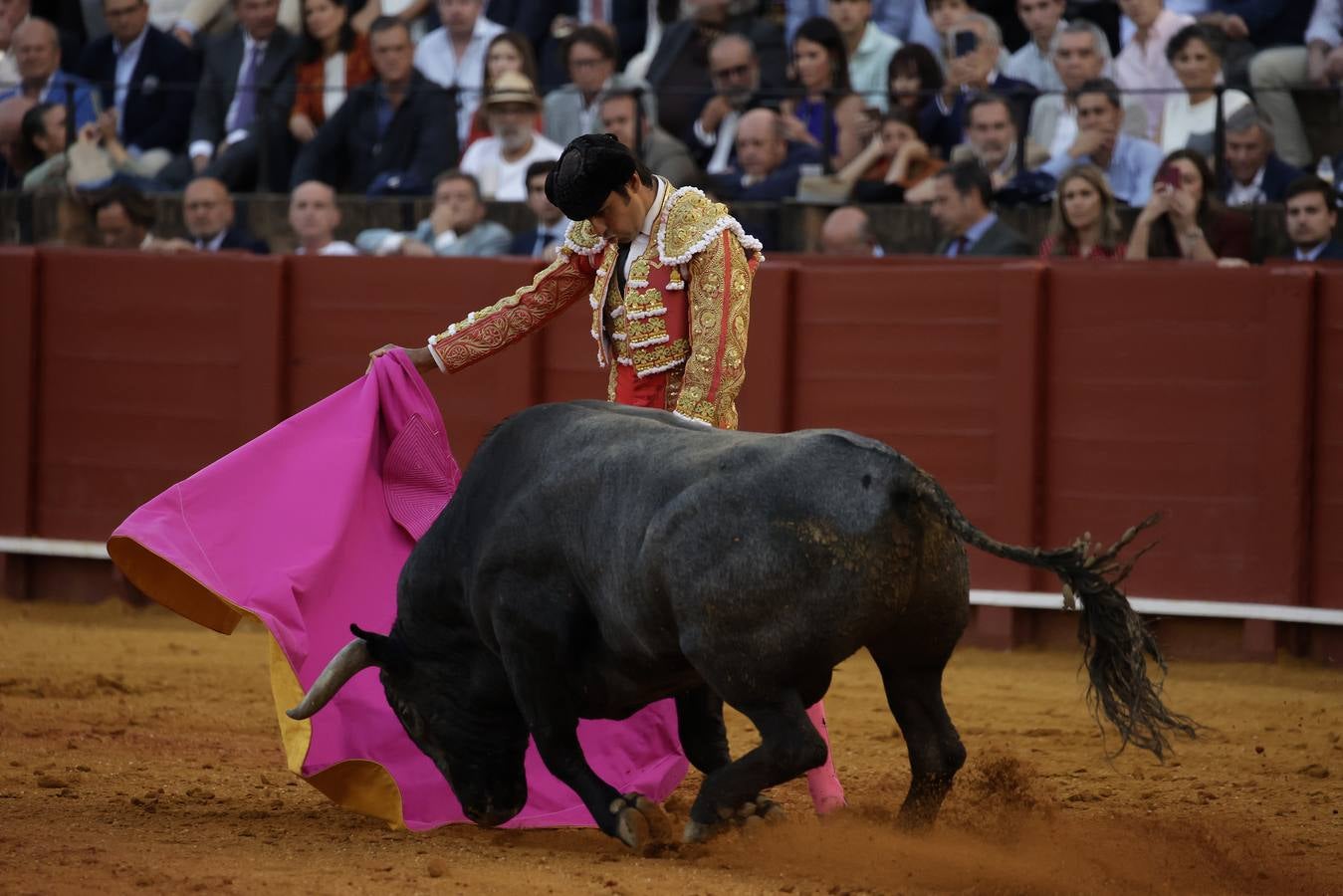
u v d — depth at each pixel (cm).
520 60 3331
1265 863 1253
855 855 1173
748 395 2614
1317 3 3045
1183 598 2431
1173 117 2962
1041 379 2505
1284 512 2378
